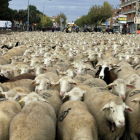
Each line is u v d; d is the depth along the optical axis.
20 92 8.34
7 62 16.02
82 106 7.02
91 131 5.92
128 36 38.97
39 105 6.54
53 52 18.69
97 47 22.00
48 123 6.09
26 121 5.70
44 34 43.62
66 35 41.06
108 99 7.16
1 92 7.86
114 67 12.80
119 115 6.09
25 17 90.00
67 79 9.00
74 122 6.15
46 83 9.16
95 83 9.70
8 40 28.05
